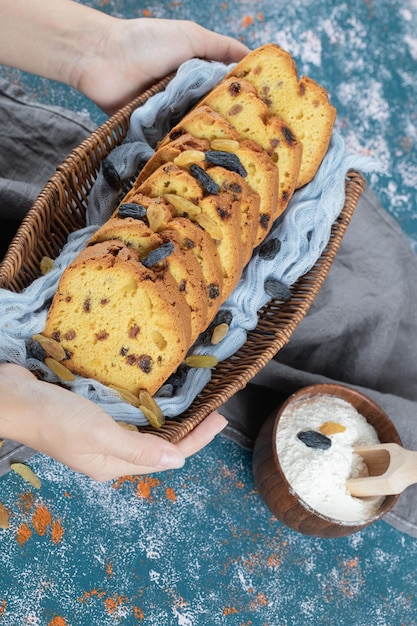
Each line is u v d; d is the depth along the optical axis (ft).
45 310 2.50
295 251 2.68
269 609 2.90
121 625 2.80
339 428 2.84
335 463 2.81
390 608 2.97
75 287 2.47
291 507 2.73
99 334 2.48
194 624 2.85
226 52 2.96
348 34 3.51
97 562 2.83
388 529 3.03
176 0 3.38
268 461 2.76
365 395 2.90
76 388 2.47
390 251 3.23
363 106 3.46
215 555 2.91
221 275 2.54
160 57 2.91
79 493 2.87
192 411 2.54
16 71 3.20
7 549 2.78
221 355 2.62
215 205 2.51
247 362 2.60
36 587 2.77
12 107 3.07
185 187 2.52
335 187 2.75
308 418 2.87
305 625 2.91
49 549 2.81
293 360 3.17
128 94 3.02
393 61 3.53
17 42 2.95
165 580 2.86
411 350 3.20
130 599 2.82
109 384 2.50
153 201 2.49
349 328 3.15
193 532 2.91
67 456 2.43
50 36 2.93
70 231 2.76
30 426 2.36
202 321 2.51
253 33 3.43
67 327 2.48
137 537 2.87
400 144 3.45
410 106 3.50
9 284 2.50
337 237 2.75
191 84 2.77
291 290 2.73
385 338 3.15
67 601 2.78
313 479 2.79
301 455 2.82
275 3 3.47
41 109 3.09
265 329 2.68
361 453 2.84
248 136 2.67
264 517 2.97
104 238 2.50
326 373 3.18
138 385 2.50
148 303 2.44
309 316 3.13
